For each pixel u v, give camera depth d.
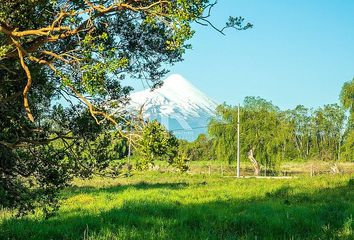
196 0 6.71
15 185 9.91
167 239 11.62
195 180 48.53
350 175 41.53
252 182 40.59
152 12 7.11
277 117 70.94
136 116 7.86
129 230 12.50
